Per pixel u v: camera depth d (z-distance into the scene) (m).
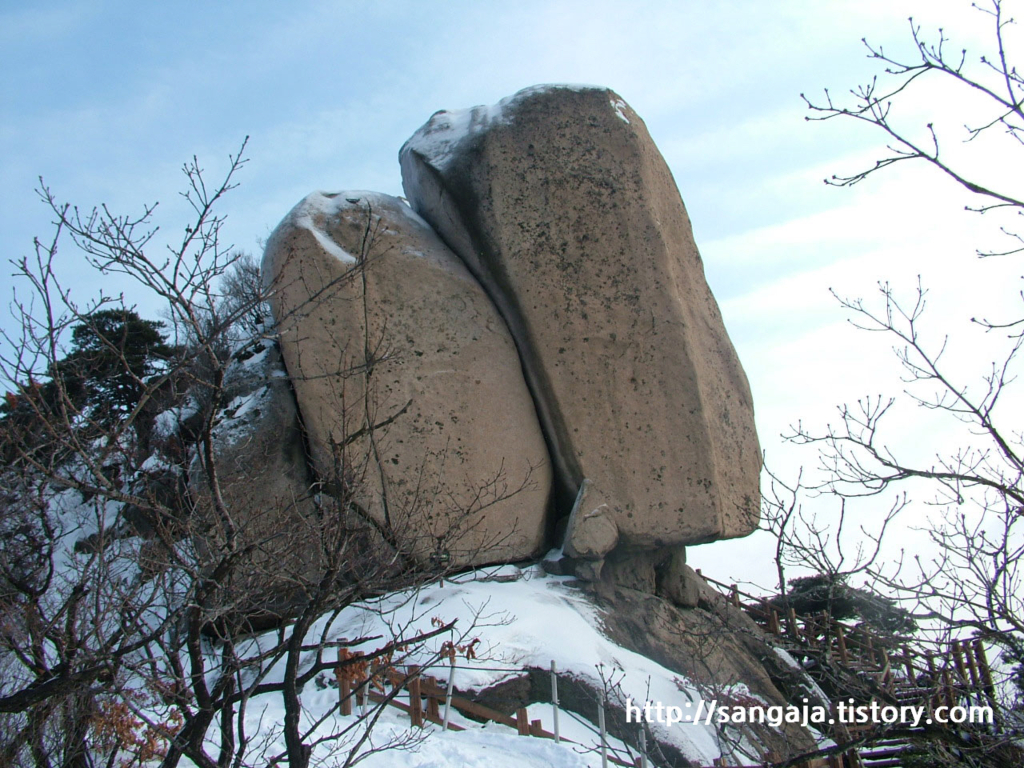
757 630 15.12
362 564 9.05
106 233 5.94
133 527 8.44
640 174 15.38
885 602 7.00
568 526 14.02
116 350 6.48
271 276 14.12
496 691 11.12
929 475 6.62
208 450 6.53
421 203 15.91
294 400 13.78
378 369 13.72
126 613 7.30
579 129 15.29
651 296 14.99
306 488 13.44
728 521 15.11
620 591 14.02
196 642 6.38
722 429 15.58
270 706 10.62
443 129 15.87
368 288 14.03
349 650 11.37
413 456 13.63
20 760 7.38
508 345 14.79
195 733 6.20
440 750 9.55
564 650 11.80
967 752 6.70
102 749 7.60
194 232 6.21
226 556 6.40
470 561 13.18
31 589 6.91
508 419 14.46
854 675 7.63
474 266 15.05
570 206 14.98
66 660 6.08
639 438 14.59
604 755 9.27
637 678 11.80
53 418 6.93
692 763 10.55
